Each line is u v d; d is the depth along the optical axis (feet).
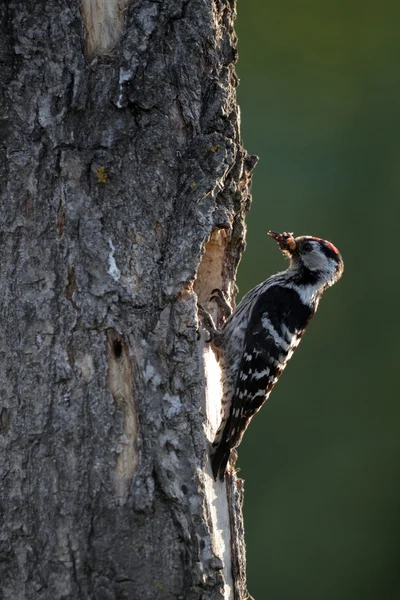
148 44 30.81
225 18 34.68
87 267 29.40
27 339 28.94
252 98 79.77
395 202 75.31
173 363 29.94
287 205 75.00
